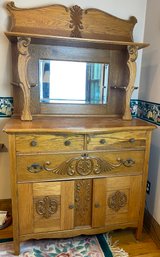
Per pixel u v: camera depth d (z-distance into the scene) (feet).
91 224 5.12
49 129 4.36
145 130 4.91
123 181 5.07
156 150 5.67
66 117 5.75
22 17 5.10
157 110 5.59
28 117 5.10
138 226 5.44
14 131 4.22
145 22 6.05
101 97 6.01
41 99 5.68
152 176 5.88
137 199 5.27
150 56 5.85
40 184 4.64
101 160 4.82
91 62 5.76
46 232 4.91
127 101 5.54
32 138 4.40
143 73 6.23
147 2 5.93
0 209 6.28
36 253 4.97
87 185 4.88
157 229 5.49
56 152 4.56
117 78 5.98
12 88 5.63
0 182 6.15
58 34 5.33
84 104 5.94
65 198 4.83
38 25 5.20
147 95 6.04
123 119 5.61
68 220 4.95
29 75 5.49
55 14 5.24
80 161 4.71
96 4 5.70
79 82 5.80
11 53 5.44
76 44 5.35
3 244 5.19
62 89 5.74
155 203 5.71
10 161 4.40
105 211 5.13
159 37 5.43
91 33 5.51
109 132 4.72
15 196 4.58
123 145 4.88
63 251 5.06
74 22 5.37
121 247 5.30
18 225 4.75
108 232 5.75
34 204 4.72
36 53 5.42
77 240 5.43
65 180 4.74
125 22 5.69
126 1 5.86
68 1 5.52
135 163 5.05
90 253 5.04
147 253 5.16
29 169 4.52
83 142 4.64
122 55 5.88
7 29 5.33
